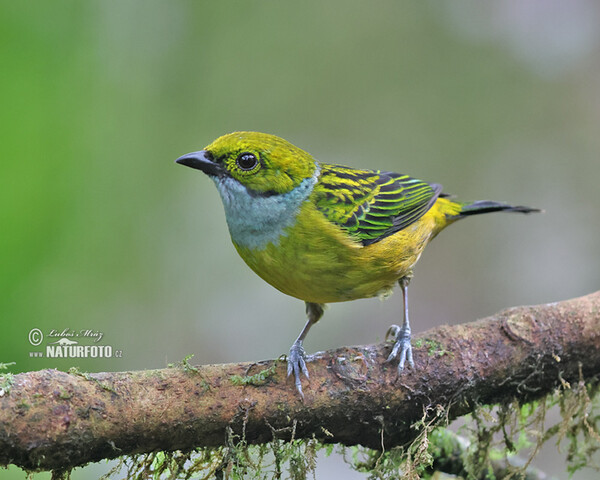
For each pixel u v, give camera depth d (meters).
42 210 11.11
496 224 15.29
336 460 10.85
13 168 11.22
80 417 5.30
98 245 12.00
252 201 7.57
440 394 6.72
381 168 15.73
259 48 15.86
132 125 13.38
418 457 6.32
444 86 16.45
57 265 10.96
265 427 6.08
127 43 13.88
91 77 12.65
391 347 6.73
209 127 15.03
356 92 16.28
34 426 5.14
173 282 13.16
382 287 8.38
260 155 7.52
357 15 16.56
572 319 7.11
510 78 16.47
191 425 5.75
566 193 15.51
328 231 7.52
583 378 7.31
